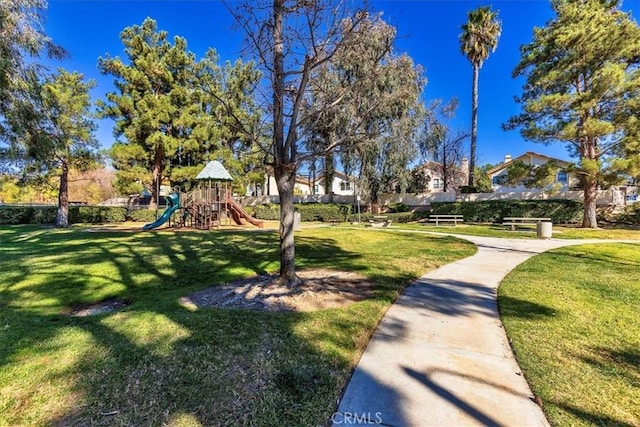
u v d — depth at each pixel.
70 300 4.54
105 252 8.13
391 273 5.84
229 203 17.25
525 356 2.75
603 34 12.64
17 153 9.07
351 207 23.39
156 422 1.91
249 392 2.22
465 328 3.40
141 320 3.53
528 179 15.30
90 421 1.92
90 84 16.31
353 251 8.56
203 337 3.08
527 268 6.23
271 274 5.87
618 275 5.57
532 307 3.98
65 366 2.54
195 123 21.62
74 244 9.59
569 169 14.08
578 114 13.63
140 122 19.48
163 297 4.55
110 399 2.12
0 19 6.46
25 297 4.62
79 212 20.30
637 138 12.62
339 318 3.60
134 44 20.09
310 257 7.64
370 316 3.68
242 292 4.64
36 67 7.68
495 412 2.03
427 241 10.58
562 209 17.89
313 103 5.39
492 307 4.05
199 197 16.67
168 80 20.92
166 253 8.02
